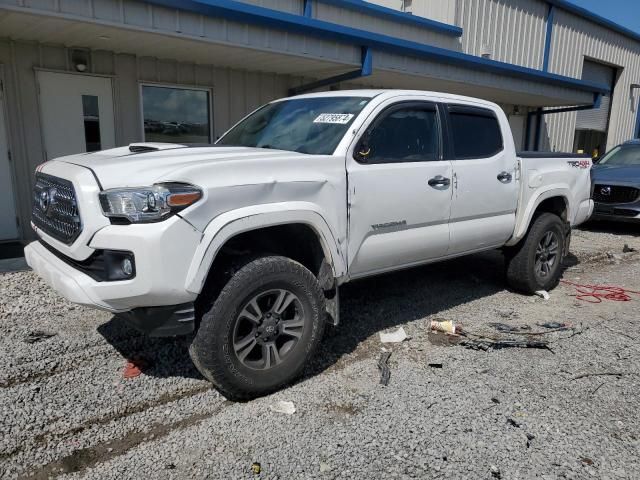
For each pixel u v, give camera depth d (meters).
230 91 9.48
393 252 4.06
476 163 4.64
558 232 5.69
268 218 3.17
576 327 4.67
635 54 21.36
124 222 2.84
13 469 2.60
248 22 7.25
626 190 9.38
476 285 5.94
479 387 3.49
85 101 7.94
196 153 3.45
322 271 3.64
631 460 2.76
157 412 3.14
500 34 15.12
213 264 3.23
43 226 3.52
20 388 3.34
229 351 3.12
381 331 4.43
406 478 2.58
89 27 6.41
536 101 14.91
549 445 2.87
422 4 14.53
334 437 2.91
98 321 4.45
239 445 2.83
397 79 10.70
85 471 2.60
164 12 6.57
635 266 7.26
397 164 3.99
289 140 4.09
